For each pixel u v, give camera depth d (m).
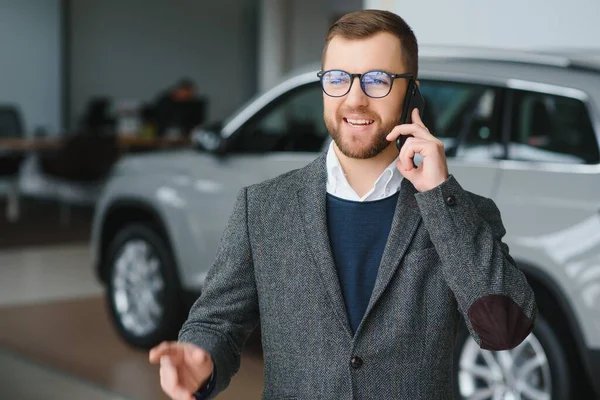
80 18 15.54
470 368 4.31
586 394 4.15
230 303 1.89
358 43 1.81
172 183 5.55
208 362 1.76
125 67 16.03
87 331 6.44
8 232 11.09
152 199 5.64
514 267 1.78
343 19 1.85
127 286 5.97
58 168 12.34
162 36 16.42
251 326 1.95
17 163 12.52
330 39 1.85
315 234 1.83
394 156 1.88
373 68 1.80
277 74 15.67
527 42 5.66
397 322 1.78
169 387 1.69
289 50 15.76
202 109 13.48
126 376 5.41
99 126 14.37
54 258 9.36
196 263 5.43
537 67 4.31
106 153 12.45
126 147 13.06
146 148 13.12
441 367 1.81
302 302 1.83
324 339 1.80
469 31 5.89
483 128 4.34
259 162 5.19
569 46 5.50
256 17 17.39
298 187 1.89
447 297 1.80
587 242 3.89
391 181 1.87
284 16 15.66
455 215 1.75
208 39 16.95
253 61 17.42
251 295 1.91
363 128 1.82
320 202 1.85
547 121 4.17
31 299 7.48
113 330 6.48
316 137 5.09
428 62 4.61
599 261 3.86
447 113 4.48
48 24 15.20
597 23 5.38
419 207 1.77
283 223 1.87
